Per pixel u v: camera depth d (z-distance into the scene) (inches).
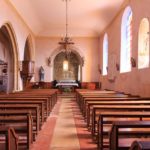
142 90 434.6
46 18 758.5
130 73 515.5
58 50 936.3
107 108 233.1
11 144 145.4
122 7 581.9
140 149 83.0
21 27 649.6
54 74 973.8
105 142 216.7
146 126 142.8
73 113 448.8
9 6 513.0
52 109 502.6
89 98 358.9
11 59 620.1
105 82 815.7
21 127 214.2
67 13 701.3
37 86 878.4
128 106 245.1
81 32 926.4
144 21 438.9
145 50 442.9
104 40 844.0
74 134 278.7
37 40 936.9
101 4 609.9
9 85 648.4
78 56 959.0
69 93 888.9
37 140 250.4
